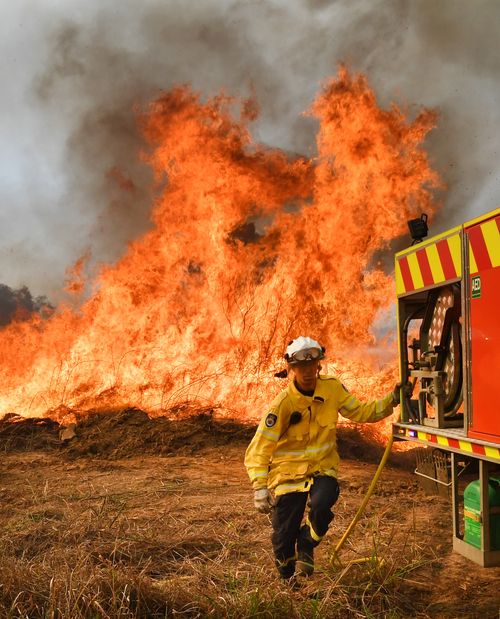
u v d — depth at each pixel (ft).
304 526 15.43
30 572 14.55
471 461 18.49
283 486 15.28
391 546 17.98
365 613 14.12
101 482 26.63
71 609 13.09
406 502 23.12
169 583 14.87
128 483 26.32
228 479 27.30
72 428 35.96
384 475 28.17
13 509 22.53
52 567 15.34
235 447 33.50
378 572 15.67
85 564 14.84
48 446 34.60
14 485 26.58
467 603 14.85
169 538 18.79
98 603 12.92
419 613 14.38
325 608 14.01
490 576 16.15
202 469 29.35
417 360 18.94
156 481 26.61
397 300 19.33
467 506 16.98
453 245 16.62
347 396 15.99
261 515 21.24
